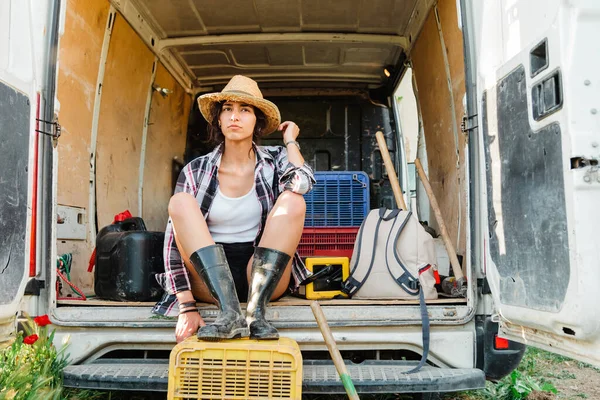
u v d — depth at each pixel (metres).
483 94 2.24
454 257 2.68
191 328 2.10
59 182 2.74
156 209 4.14
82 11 2.93
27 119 2.08
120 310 2.27
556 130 1.67
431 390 1.97
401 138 4.64
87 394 2.38
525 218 1.88
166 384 1.99
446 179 3.24
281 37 4.00
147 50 3.88
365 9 3.65
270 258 2.02
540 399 2.85
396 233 2.53
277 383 1.73
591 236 1.57
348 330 2.23
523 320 1.91
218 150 2.37
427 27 3.46
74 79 2.90
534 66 1.83
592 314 1.55
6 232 1.91
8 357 2.02
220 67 4.50
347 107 4.64
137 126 3.83
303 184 2.09
